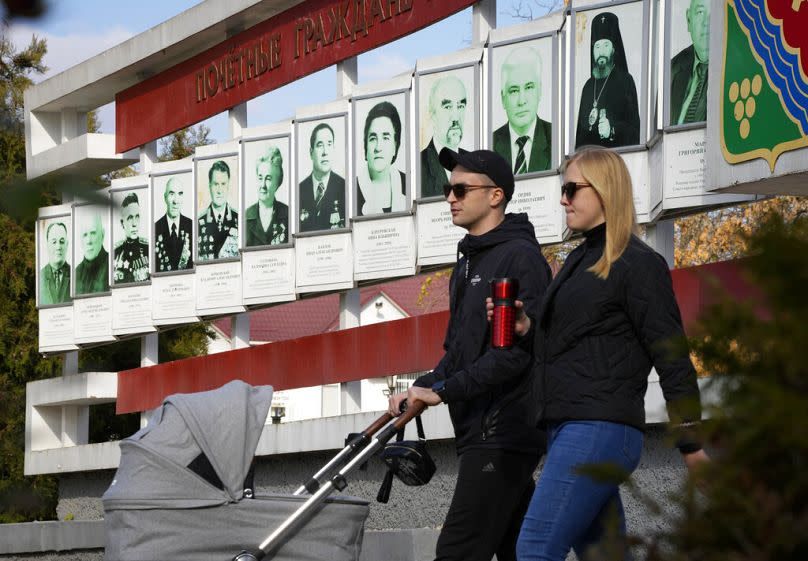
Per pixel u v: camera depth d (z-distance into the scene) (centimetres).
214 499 462
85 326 1332
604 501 404
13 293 2008
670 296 393
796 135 638
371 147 988
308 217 1051
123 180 1275
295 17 1111
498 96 882
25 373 2041
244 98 1177
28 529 878
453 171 495
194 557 461
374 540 726
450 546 458
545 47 856
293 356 1051
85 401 1380
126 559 457
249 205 1115
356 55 1045
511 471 455
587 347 401
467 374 446
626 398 398
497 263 473
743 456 143
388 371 940
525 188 856
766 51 660
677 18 733
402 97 970
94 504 1309
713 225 1717
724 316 149
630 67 775
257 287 1107
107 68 1327
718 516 146
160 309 1227
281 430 988
